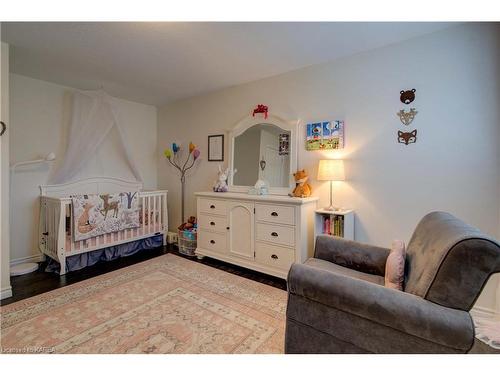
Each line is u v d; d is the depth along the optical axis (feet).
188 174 13.47
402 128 7.53
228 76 10.28
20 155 10.16
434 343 3.29
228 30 6.88
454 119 6.79
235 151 11.39
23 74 10.05
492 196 6.39
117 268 9.79
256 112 10.44
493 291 6.44
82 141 10.91
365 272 5.83
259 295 7.68
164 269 9.72
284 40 7.43
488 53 6.37
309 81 9.27
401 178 7.59
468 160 6.65
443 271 3.38
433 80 7.04
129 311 6.71
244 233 9.52
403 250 5.16
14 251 9.97
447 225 4.17
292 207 8.27
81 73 9.96
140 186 13.57
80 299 7.32
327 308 3.97
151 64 9.13
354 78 8.32
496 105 6.31
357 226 8.36
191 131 13.23
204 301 7.29
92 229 9.72
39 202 10.61
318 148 9.00
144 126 14.52
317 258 6.49
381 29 6.86
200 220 11.00
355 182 8.38
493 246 3.20
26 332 5.78
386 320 3.49
